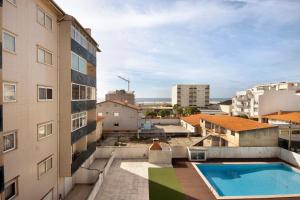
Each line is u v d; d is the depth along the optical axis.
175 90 146.75
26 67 13.12
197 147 29.52
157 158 27.47
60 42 17.30
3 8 11.12
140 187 20.39
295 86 83.31
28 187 13.45
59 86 17.39
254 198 18.80
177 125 60.78
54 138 16.86
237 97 82.69
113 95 80.56
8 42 11.59
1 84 9.99
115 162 27.50
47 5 15.33
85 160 22.05
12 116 11.93
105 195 18.69
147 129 53.16
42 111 15.05
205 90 143.00
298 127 38.25
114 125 50.09
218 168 27.47
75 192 19.69
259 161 28.78
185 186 20.80
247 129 31.58
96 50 25.78
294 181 25.09
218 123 37.16
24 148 13.02
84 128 21.31
